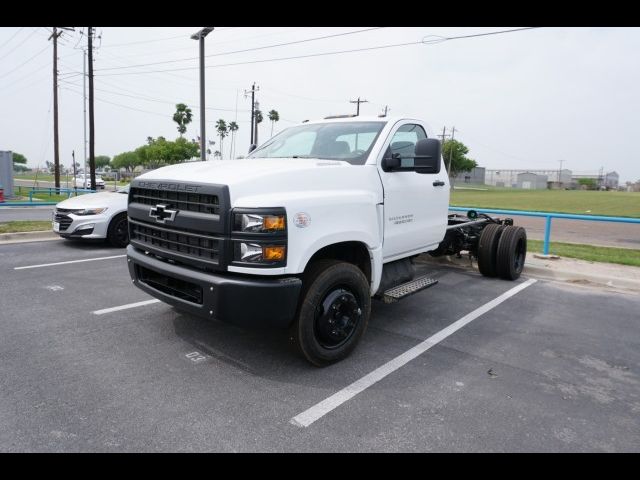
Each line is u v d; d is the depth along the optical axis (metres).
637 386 3.71
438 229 5.51
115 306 5.37
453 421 3.11
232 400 3.29
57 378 3.56
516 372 3.91
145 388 3.43
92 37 26.19
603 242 13.29
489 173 155.88
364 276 4.05
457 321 5.23
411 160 4.70
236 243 3.30
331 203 3.68
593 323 5.27
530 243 11.01
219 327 4.72
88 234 8.88
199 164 4.14
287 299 3.37
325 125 5.12
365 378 3.71
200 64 16.09
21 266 7.44
